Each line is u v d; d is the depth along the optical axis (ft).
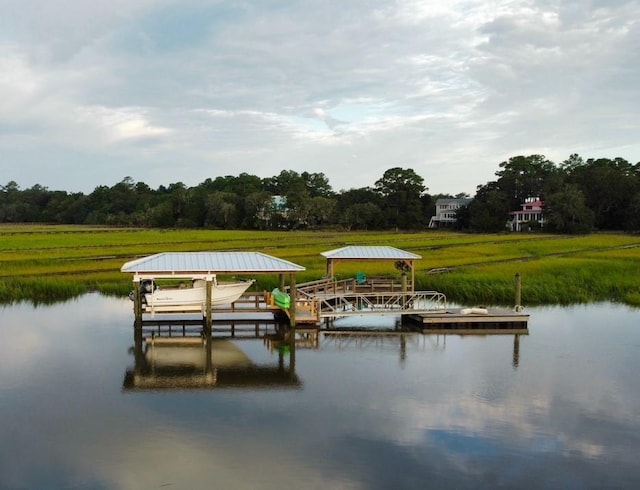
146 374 71.92
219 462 47.26
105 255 196.85
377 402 62.08
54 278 141.69
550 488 44.11
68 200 612.29
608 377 72.43
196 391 65.21
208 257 98.27
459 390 66.64
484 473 46.19
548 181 448.65
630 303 128.98
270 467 46.50
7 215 597.93
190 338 92.53
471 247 249.96
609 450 50.80
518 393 65.82
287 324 103.71
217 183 655.35
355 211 454.40
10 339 89.51
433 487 43.78
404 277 115.44
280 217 452.35
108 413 57.77
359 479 44.83
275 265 97.45
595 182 426.92
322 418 57.06
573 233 383.24
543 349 86.94
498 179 504.02
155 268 93.30
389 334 97.45
